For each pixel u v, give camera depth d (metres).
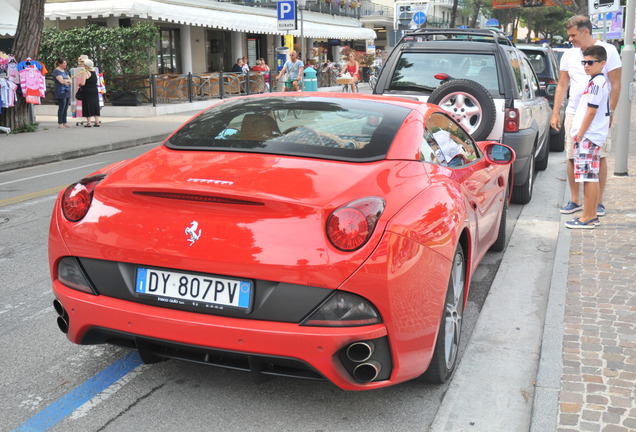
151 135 15.52
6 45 21.28
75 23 26.05
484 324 4.38
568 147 6.81
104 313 3.02
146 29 20.69
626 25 8.71
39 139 14.73
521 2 44.22
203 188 2.91
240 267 2.80
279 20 19.53
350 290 2.75
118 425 3.09
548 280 5.26
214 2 30.25
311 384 3.49
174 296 2.94
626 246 5.75
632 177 8.95
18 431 3.02
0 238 6.53
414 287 2.91
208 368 3.67
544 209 7.72
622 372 3.46
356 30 44.09
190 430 3.05
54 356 3.84
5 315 4.50
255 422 3.12
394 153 3.40
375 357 2.85
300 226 2.80
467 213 3.68
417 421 3.15
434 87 7.73
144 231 2.99
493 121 6.86
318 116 3.76
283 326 2.77
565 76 6.84
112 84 21.25
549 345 3.79
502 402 3.35
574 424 2.97
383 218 2.86
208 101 23.72
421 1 28.11
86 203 3.20
